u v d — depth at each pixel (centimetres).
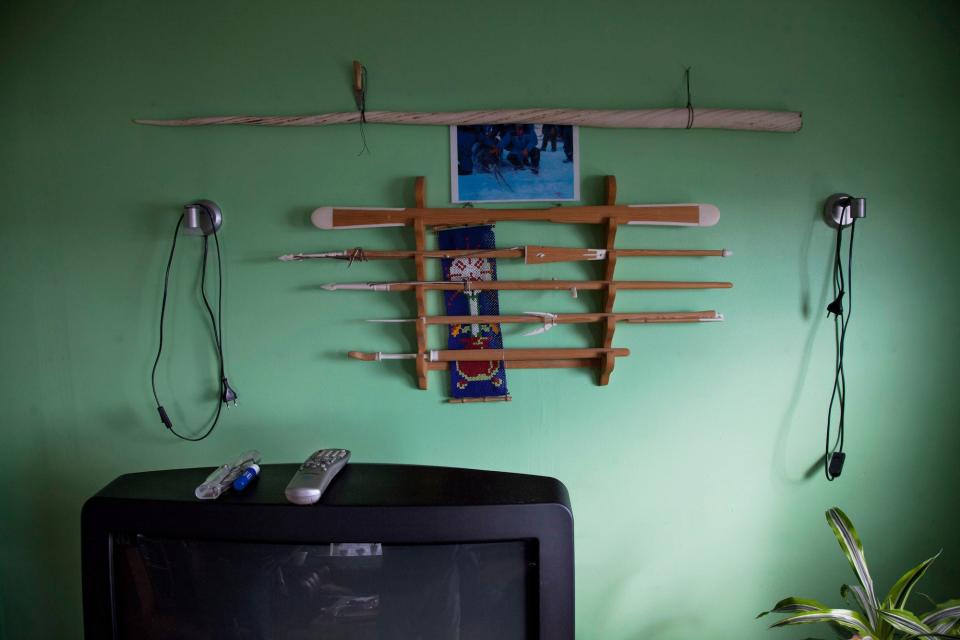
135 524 108
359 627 109
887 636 127
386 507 105
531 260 149
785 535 163
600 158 153
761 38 154
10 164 150
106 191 151
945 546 165
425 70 151
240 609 109
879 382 161
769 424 160
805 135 156
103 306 152
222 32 149
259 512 106
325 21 150
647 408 158
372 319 153
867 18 155
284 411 155
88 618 110
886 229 159
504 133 151
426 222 148
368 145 151
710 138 154
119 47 149
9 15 148
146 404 154
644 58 153
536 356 152
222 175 151
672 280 156
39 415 154
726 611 163
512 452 157
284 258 149
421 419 155
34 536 156
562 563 107
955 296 161
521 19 151
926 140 158
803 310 159
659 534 160
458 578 108
